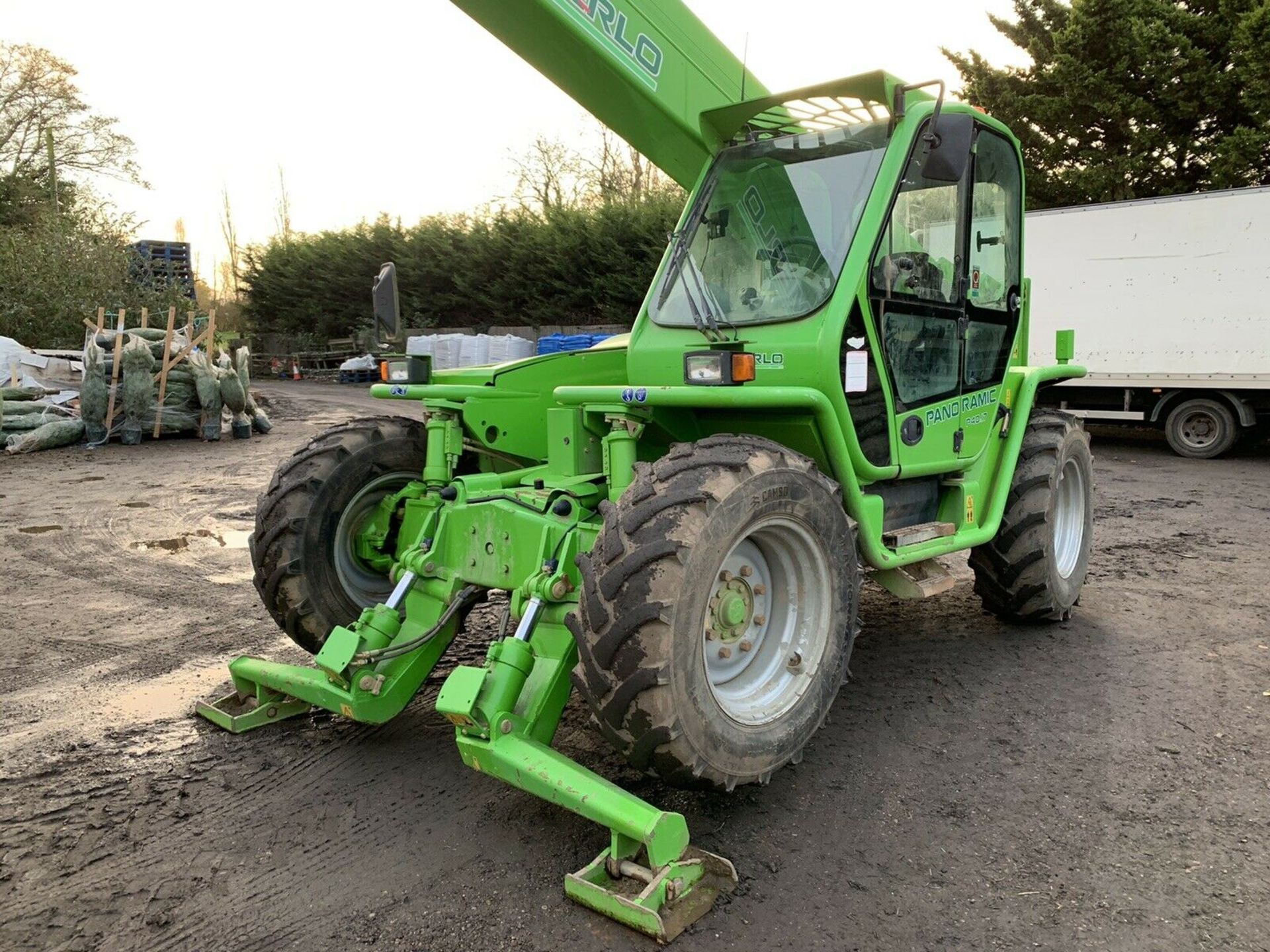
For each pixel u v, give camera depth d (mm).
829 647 3045
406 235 29406
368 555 3885
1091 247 11461
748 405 2896
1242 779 3148
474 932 2348
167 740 3510
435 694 3959
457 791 3098
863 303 3221
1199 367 10805
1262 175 16125
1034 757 3336
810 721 2973
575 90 3490
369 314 30781
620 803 2428
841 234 3285
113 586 5789
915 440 3604
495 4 3088
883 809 2977
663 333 3475
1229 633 4680
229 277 55406
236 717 3557
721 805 3000
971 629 4797
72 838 2809
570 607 2863
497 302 27016
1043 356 12023
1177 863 2650
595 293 24406
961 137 3166
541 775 2510
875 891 2523
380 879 2582
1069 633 4703
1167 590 5457
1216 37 16391
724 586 2904
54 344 17812
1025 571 4512
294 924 2385
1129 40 16672
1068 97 17594
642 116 3570
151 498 8750
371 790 3105
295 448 12219
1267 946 2283
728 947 2289
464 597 3297
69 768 3279
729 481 2648
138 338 12359
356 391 24250
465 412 3643
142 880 2584
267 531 3652
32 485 9445
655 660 2455
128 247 22797
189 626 4969
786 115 3584
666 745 2508
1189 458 11148
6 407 11859
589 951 2275
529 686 2775
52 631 4887
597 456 3438
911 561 3574
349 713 3156
